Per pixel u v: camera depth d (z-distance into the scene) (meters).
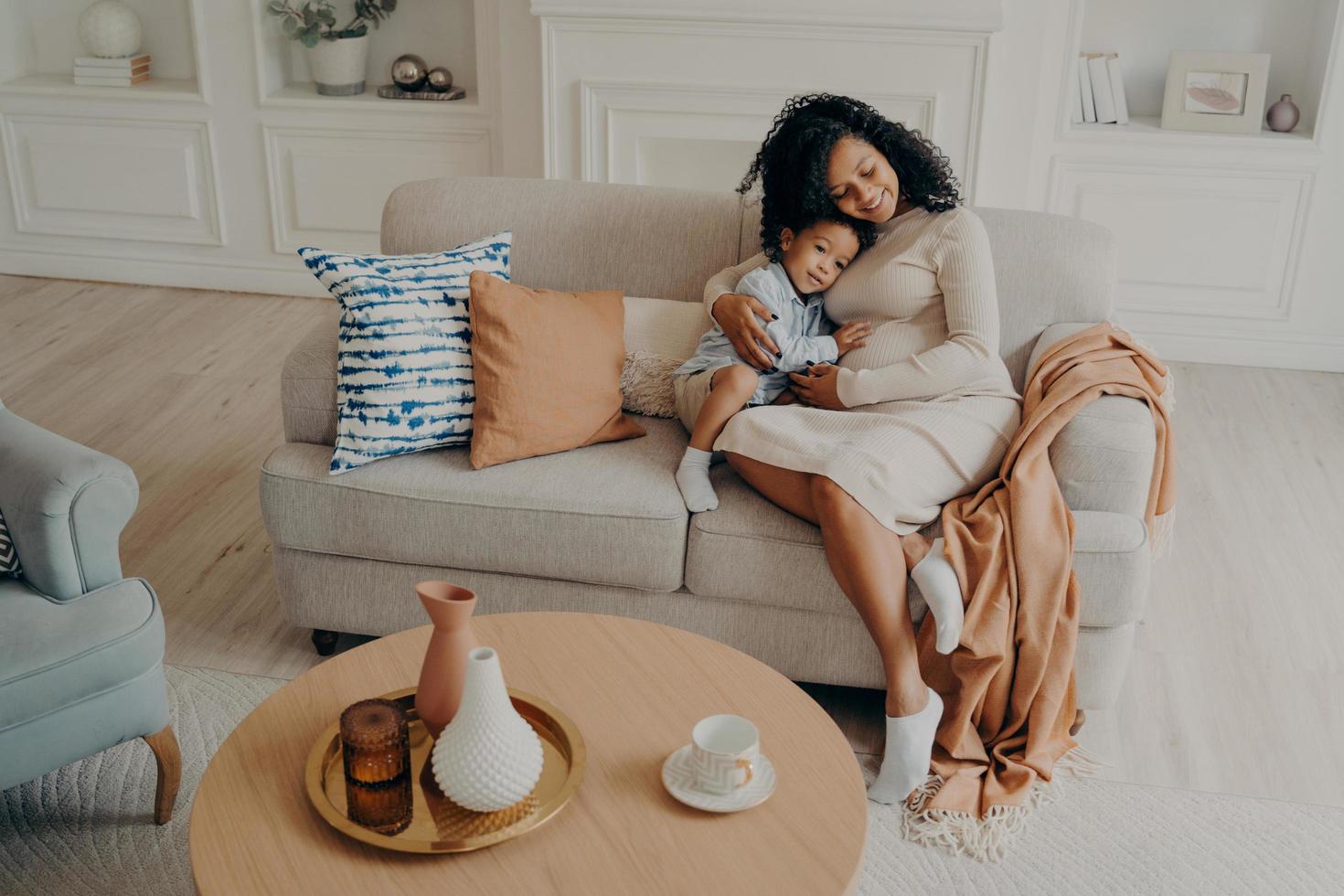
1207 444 3.46
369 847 1.44
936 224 2.29
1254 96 3.84
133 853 1.94
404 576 2.30
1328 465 3.36
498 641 1.82
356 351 2.24
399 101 4.22
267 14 4.21
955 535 2.09
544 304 2.32
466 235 2.65
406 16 4.33
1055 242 2.54
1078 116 3.98
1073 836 2.02
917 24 3.64
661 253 2.62
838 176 2.27
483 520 2.20
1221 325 4.03
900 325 2.33
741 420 2.23
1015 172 3.92
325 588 2.33
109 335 4.09
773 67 3.78
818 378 2.32
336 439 2.33
